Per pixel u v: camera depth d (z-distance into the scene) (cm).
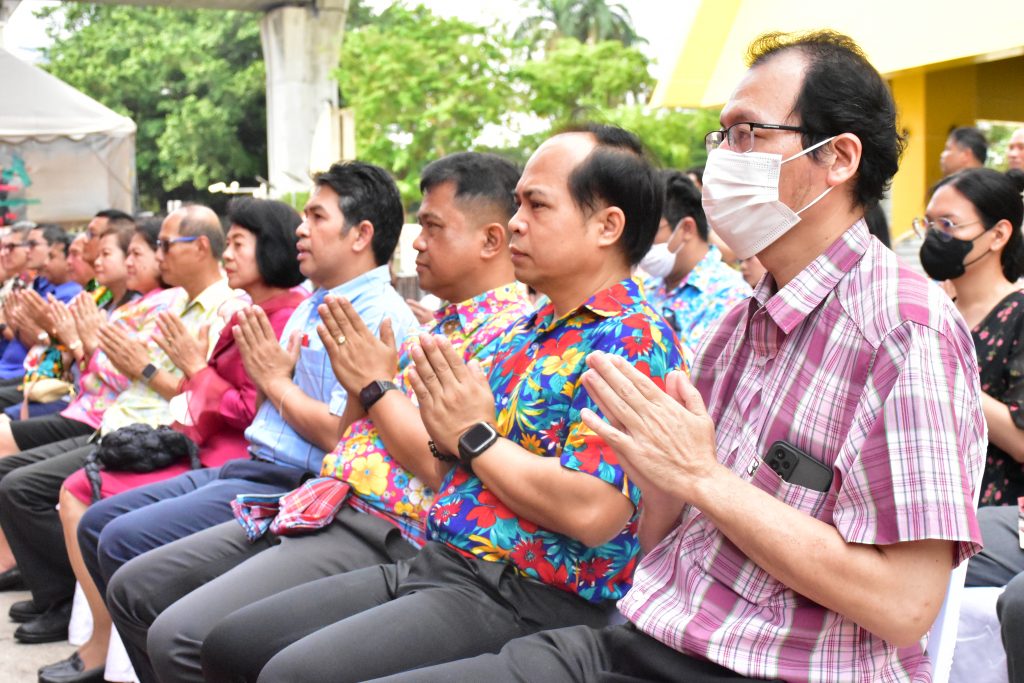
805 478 169
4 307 647
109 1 1914
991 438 297
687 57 842
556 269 224
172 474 379
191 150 3112
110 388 464
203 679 256
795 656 169
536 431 220
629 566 229
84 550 350
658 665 178
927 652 173
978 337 305
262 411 338
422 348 218
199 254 428
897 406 157
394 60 2080
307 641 217
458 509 225
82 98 1022
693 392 173
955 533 151
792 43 179
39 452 460
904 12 661
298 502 279
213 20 3306
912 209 797
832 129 172
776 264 181
